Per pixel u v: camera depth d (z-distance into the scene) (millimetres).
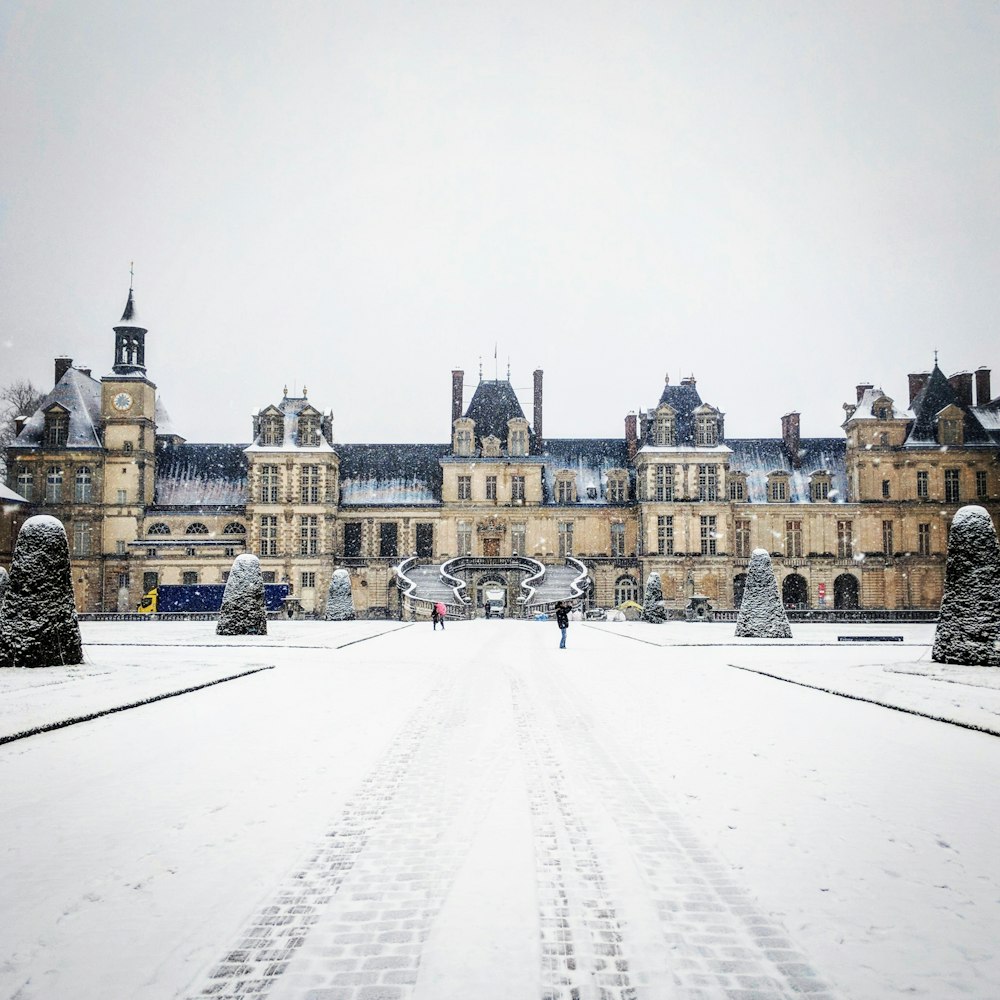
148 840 8508
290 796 10109
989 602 25156
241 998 5598
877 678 20969
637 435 82562
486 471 77250
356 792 10289
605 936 6445
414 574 69812
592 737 13641
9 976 5832
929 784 10695
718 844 8414
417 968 5980
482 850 8250
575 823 9086
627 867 7789
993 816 9359
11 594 24469
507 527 76750
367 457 80562
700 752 12523
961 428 74312
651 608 56312
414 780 10875
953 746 12977
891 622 58375
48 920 6684
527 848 8297
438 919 6738
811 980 5770
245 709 16391
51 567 24812
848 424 75938
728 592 73688
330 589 58531
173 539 74375
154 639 35469
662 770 11414
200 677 20656
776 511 75625
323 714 15805
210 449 79250
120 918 6730
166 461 78375
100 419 76562
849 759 12078
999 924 6609
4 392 84812
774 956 6113
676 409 77875
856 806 9727
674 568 74000
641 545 75250
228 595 38250
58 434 73312
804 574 74750
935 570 73688
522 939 6398
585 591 65750
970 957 6078
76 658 25016
